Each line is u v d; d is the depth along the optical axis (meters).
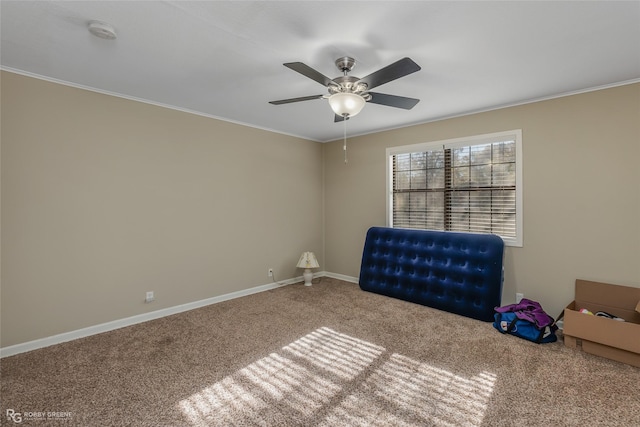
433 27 1.80
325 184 5.15
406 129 4.11
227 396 1.93
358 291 4.21
